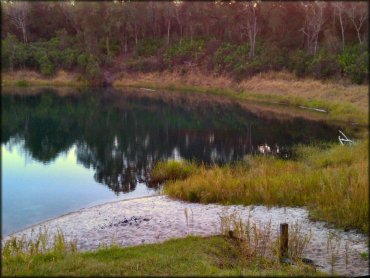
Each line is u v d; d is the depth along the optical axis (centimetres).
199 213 1134
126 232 1012
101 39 7181
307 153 2003
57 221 1151
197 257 751
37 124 3200
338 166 1548
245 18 6275
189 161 1891
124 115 3634
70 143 2484
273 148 2208
